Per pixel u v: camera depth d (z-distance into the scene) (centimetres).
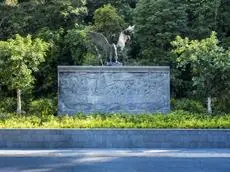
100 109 2509
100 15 3177
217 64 2397
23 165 1678
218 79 2459
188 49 2448
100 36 2580
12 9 3406
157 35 3052
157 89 2534
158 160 1772
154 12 3097
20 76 2650
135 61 3067
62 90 2512
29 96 3064
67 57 3256
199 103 2802
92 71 2512
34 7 3409
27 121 2214
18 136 2022
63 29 3297
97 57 2939
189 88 3045
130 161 1752
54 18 3353
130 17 3356
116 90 2512
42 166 1659
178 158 1806
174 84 3031
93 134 2028
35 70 2761
